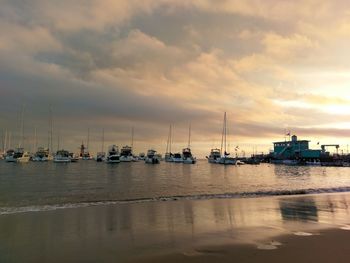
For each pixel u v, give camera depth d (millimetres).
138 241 14719
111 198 30938
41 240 14852
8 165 129500
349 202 27781
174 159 162250
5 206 25203
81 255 12812
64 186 46281
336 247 13547
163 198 30672
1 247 13766
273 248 13477
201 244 14188
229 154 162125
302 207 24766
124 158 162125
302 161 176125
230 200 28969
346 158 175000
